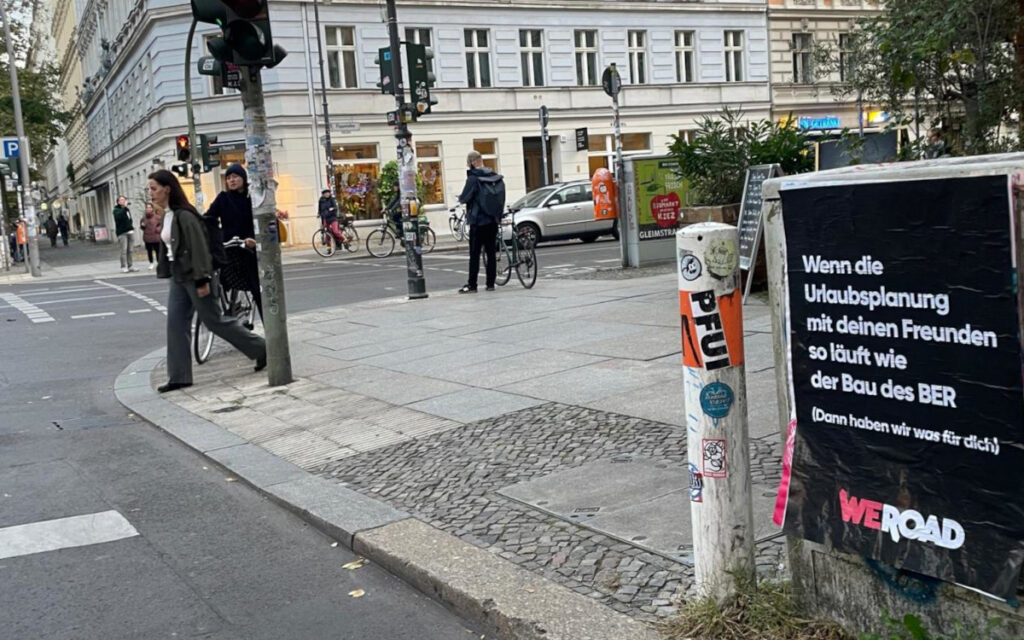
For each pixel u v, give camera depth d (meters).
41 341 12.73
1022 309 2.43
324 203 27.41
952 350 2.59
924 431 2.68
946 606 2.70
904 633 2.80
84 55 63.41
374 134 33.66
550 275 16.42
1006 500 2.50
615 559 4.07
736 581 3.30
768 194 3.10
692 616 3.34
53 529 5.25
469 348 9.48
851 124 43.09
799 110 42.09
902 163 2.83
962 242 2.53
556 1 36.53
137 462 6.61
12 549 4.96
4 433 7.61
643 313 10.41
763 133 11.87
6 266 30.47
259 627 3.93
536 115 36.38
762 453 5.17
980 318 2.51
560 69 37.00
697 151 11.86
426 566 4.20
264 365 9.41
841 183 2.81
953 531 2.62
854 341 2.84
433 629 3.84
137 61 37.41
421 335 10.62
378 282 18.16
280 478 5.86
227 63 8.34
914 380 2.69
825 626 3.09
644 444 5.66
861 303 2.80
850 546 2.89
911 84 7.20
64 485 6.10
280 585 4.36
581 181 25.38
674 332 9.09
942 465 2.64
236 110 32.75
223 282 10.55
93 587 4.43
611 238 27.59
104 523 5.32
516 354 8.88
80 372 10.33
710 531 3.32
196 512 5.46
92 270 28.56
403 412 7.14
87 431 7.59
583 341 9.14
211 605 4.18
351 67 33.44
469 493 5.17
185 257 8.69
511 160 36.16
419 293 14.05
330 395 8.02
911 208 2.63
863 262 2.78
